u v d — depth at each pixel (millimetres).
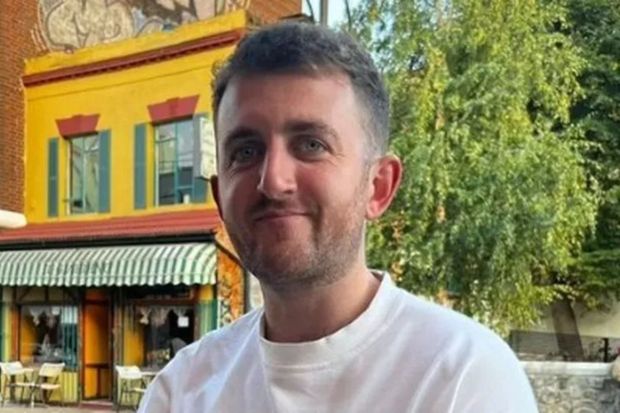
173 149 14578
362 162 1406
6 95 16219
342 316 1443
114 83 15273
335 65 1381
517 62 10727
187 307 14008
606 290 17875
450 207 10641
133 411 14180
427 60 10859
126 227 14398
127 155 15047
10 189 16203
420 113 10523
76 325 15133
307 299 1427
